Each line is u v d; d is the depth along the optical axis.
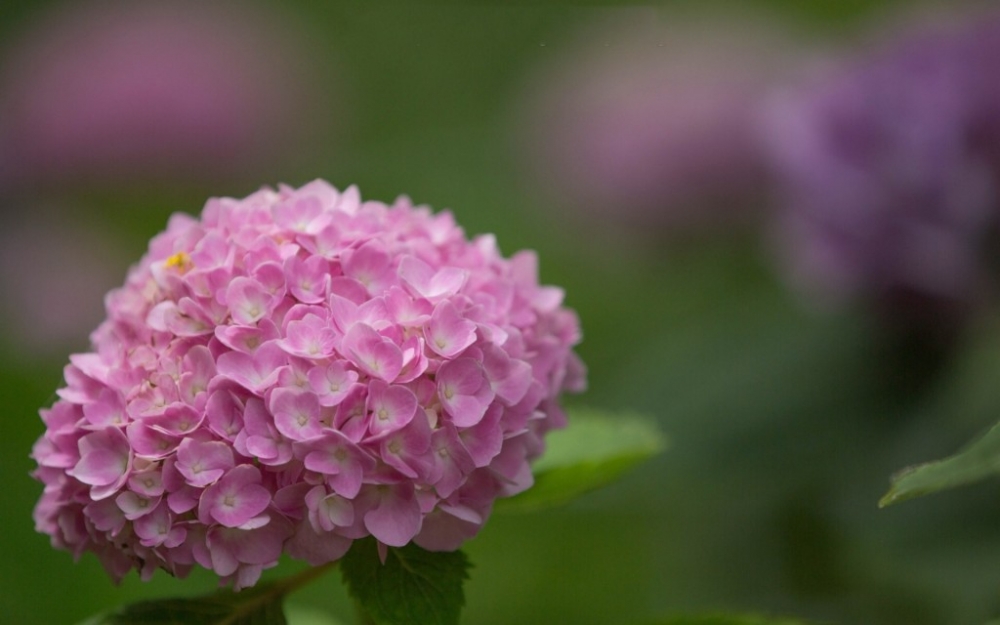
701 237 2.62
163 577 2.00
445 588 1.13
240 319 1.12
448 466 1.10
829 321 1.76
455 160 3.32
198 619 1.17
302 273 1.12
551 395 1.16
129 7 3.08
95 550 1.14
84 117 2.72
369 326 1.10
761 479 1.69
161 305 1.13
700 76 2.63
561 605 2.11
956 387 1.55
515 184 3.15
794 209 1.69
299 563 2.04
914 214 1.58
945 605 1.47
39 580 2.08
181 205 2.86
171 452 1.10
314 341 1.10
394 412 1.09
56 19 3.00
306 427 1.09
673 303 2.68
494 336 1.12
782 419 1.71
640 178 2.58
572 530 2.21
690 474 1.74
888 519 1.48
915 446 1.56
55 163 2.74
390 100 3.79
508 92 3.74
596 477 1.26
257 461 1.10
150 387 1.12
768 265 2.51
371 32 3.84
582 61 3.02
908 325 1.66
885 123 1.62
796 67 2.60
